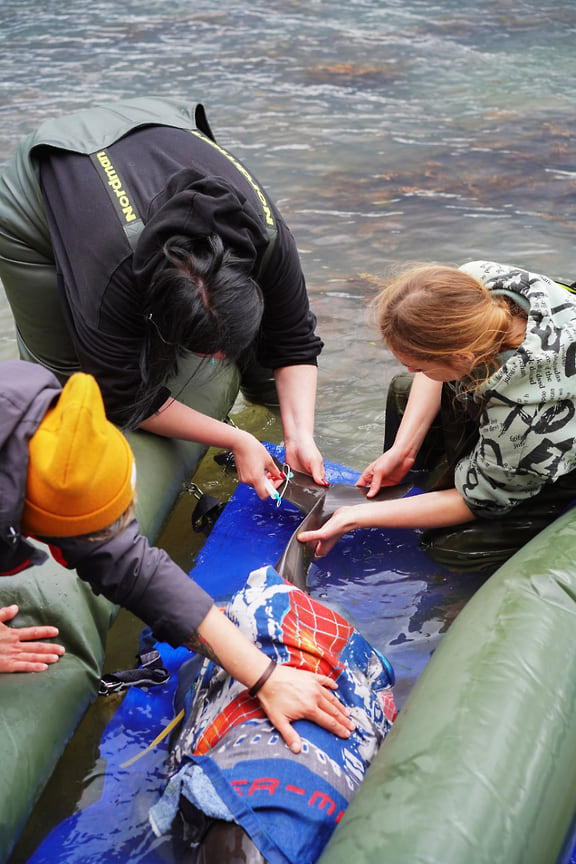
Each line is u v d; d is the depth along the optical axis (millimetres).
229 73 6781
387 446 2865
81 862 1715
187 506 2812
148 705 2082
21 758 1736
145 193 2234
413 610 2326
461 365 2076
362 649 1972
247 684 1682
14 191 2527
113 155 2348
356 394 3322
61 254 2312
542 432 2111
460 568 2445
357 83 6562
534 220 4527
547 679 1664
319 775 1602
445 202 4766
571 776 1565
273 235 2357
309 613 1915
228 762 1621
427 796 1441
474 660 1710
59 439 1384
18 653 1897
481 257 4168
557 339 2062
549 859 1464
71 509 1430
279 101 6230
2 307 4023
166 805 1684
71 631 1988
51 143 2418
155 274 1903
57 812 1846
